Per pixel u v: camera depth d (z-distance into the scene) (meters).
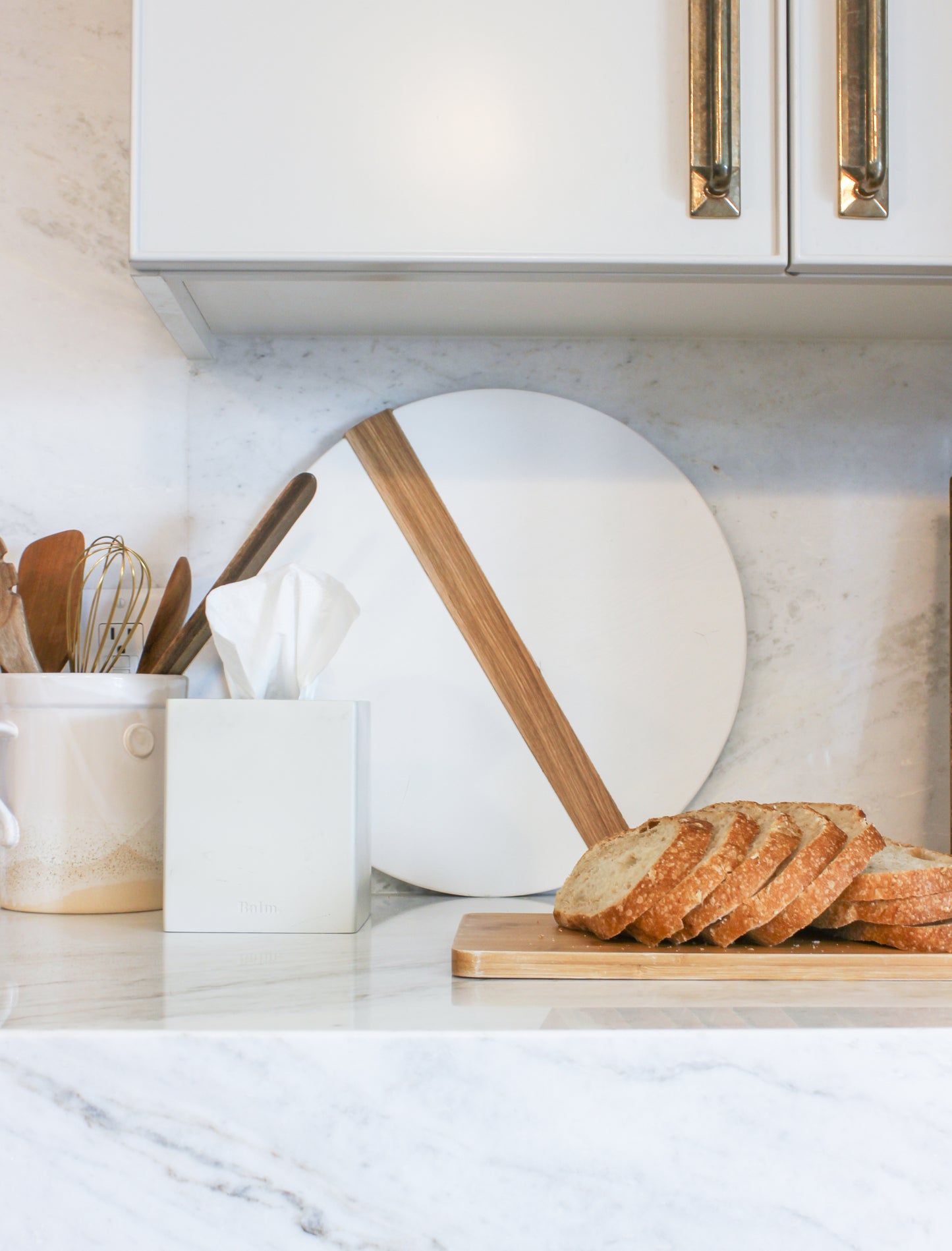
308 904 0.69
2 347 0.92
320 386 0.93
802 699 0.93
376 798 0.89
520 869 0.88
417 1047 0.46
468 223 0.68
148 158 0.67
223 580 0.79
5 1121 0.46
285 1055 0.46
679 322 0.89
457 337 0.94
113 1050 0.46
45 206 0.93
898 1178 0.46
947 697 0.94
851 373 0.94
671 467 0.92
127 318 0.93
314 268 0.69
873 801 0.93
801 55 0.69
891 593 0.94
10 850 0.78
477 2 0.68
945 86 0.70
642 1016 0.49
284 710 0.69
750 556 0.94
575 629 0.91
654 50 0.68
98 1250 0.46
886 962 0.57
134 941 0.66
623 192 0.68
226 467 0.92
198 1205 0.46
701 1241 0.46
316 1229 0.46
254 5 0.67
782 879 0.59
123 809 0.77
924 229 0.69
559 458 0.92
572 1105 0.46
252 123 0.67
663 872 0.60
